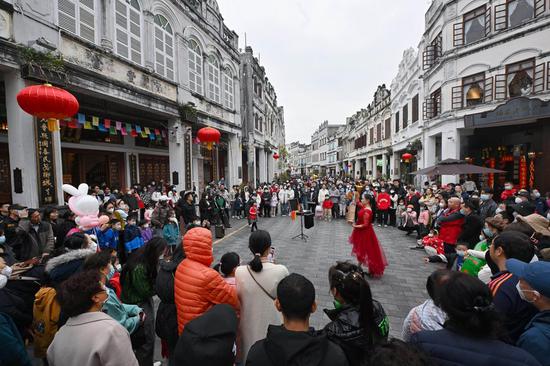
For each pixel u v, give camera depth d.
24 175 5.97
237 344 2.62
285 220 14.11
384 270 6.40
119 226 5.47
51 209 5.58
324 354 1.47
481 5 12.55
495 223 3.83
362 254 5.93
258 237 2.90
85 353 1.64
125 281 3.04
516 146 13.33
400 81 21.73
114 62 8.45
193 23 12.89
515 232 2.47
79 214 4.37
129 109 10.23
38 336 2.67
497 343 1.42
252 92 22.44
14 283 3.00
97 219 4.48
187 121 12.16
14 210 5.11
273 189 17.22
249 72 22.06
